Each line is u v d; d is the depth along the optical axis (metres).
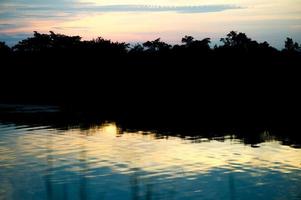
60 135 31.92
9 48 81.69
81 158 23.56
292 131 33.75
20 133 32.84
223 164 22.52
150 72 70.12
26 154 24.61
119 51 75.25
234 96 60.34
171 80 67.62
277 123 38.56
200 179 19.64
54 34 81.75
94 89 70.81
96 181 19.08
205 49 69.19
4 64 79.12
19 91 72.94
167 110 49.94
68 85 73.69
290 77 61.81
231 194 17.58
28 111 49.47
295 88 59.34
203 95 62.44
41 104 57.94
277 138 30.66
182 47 71.12
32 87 74.44
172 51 71.25
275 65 64.12
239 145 27.95
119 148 26.75
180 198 17.05
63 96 67.38
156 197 17.00
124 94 67.12
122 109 51.16
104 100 62.19
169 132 33.41
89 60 75.06
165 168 21.55
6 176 19.83
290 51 65.88
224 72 65.12
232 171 21.08
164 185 18.62
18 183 18.70
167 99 61.28
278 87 60.25
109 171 20.78
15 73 77.88
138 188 17.91
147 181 19.16
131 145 27.83
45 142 28.78
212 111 48.69
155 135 32.06
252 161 23.25
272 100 56.88
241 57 66.12
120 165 22.05
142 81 69.56
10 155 24.33
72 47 78.44
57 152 25.28
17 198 16.73
